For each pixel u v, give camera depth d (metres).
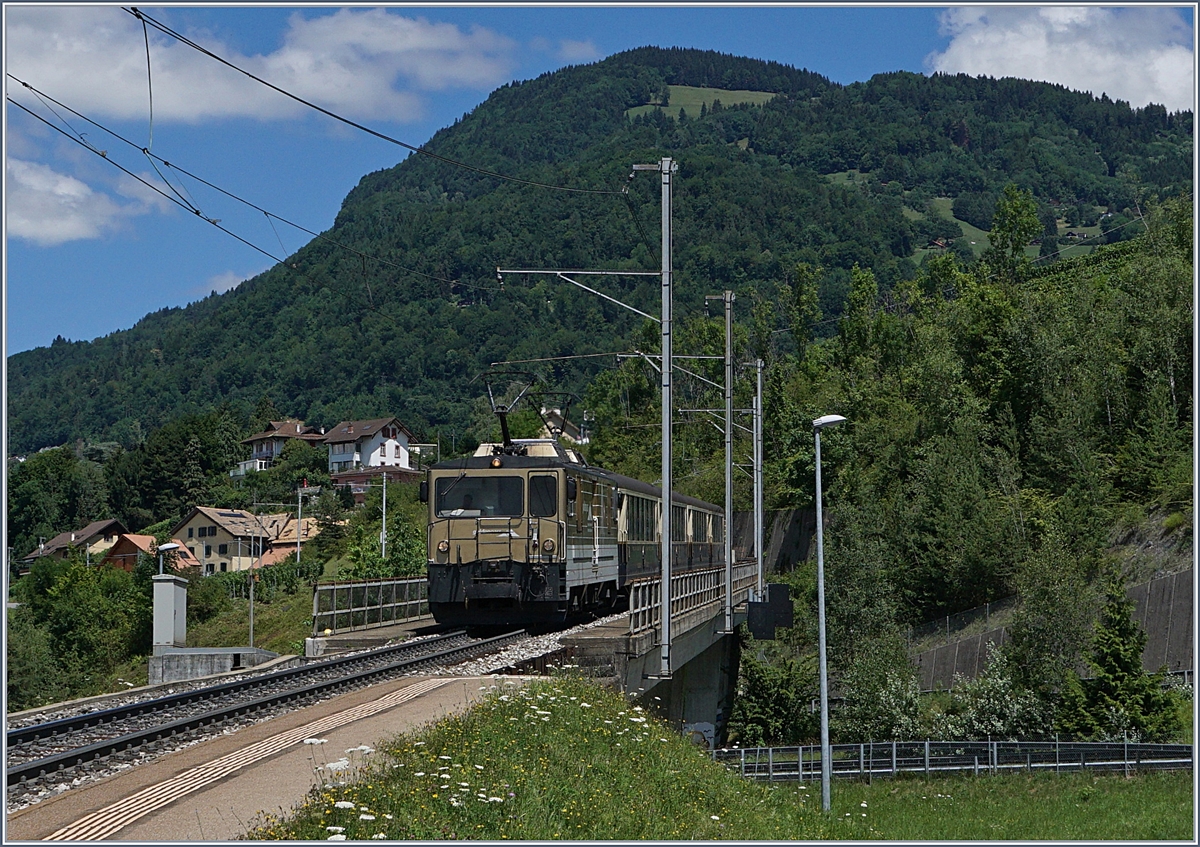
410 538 58.56
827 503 57.03
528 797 10.68
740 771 22.08
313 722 13.53
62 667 54.50
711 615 31.83
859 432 61.19
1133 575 40.31
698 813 12.81
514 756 11.98
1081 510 43.88
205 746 12.20
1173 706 32.62
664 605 21.94
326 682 16.77
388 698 15.27
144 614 56.44
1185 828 24.14
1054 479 48.16
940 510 48.94
